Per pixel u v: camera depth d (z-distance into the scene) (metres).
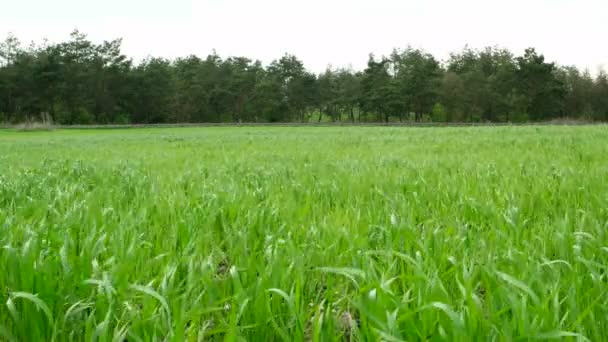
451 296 2.58
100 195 5.90
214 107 113.94
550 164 8.71
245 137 30.66
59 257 2.88
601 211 4.29
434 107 110.19
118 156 15.08
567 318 2.25
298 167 9.69
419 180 6.68
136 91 103.12
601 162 9.17
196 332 2.24
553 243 3.35
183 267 3.03
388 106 108.94
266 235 3.66
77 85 99.00
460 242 3.41
